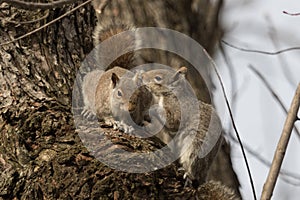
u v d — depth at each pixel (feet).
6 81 31.73
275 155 24.77
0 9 33.65
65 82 33.06
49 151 29.01
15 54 32.71
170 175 29.25
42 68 32.86
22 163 28.84
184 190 29.12
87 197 27.71
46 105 30.86
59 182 27.96
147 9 47.85
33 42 33.42
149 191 28.37
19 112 30.40
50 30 34.12
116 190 27.96
